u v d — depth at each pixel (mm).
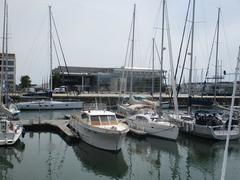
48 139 26828
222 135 26156
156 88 67438
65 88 79312
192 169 19359
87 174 18109
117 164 20172
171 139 26062
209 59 47125
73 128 28016
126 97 45469
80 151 22969
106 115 24375
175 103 29516
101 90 94438
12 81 98062
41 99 53750
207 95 56719
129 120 29953
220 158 21844
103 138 22219
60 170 18656
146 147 24531
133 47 41406
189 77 35031
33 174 17812
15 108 38656
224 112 33062
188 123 28250
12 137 22469
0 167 18969
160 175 18172
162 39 31453
